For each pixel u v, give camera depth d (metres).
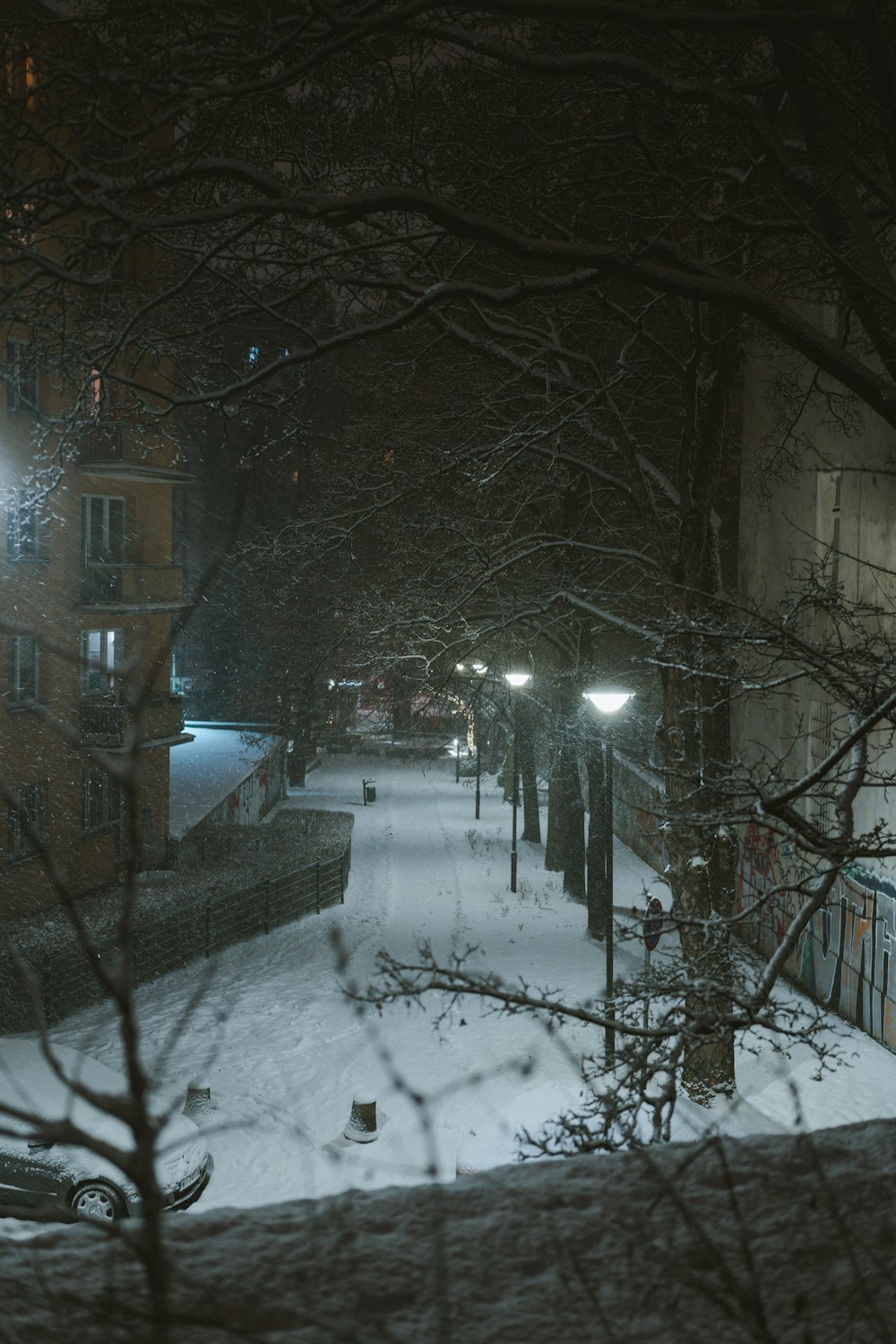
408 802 51.91
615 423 18.48
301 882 29.75
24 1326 2.74
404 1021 20.00
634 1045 6.78
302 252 11.28
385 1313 2.90
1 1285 2.96
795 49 8.09
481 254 18.17
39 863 24.75
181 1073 17.19
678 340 17.75
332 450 29.94
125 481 28.12
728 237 16.03
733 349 17.41
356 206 7.89
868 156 10.82
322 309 15.65
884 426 18.61
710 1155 3.77
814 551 21.97
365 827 44.81
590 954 25.23
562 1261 3.16
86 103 8.21
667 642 11.46
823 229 8.69
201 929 25.09
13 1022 18.98
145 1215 2.12
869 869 19.12
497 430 20.70
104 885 27.80
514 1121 11.70
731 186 12.91
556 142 10.75
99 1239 3.30
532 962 24.36
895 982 17.97
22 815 2.13
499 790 55.88
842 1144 3.87
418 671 24.67
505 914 29.72
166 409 10.97
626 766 41.31
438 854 39.09
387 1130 14.73
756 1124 14.73
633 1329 2.84
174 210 11.33
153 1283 2.17
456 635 23.11
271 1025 19.97
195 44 8.95
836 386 19.62
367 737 71.88
